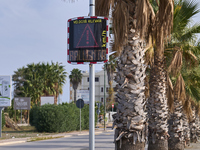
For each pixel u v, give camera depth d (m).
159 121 11.49
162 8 8.66
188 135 19.59
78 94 62.19
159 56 11.84
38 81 54.72
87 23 5.89
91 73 5.81
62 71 58.72
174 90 15.79
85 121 37.19
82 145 18.17
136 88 7.31
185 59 14.62
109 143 19.52
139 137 7.21
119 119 7.33
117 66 7.63
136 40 7.50
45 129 30.31
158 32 9.55
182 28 12.74
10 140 21.11
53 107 30.94
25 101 40.06
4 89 27.48
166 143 11.49
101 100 80.25
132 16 7.60
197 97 17.88
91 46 5.86
